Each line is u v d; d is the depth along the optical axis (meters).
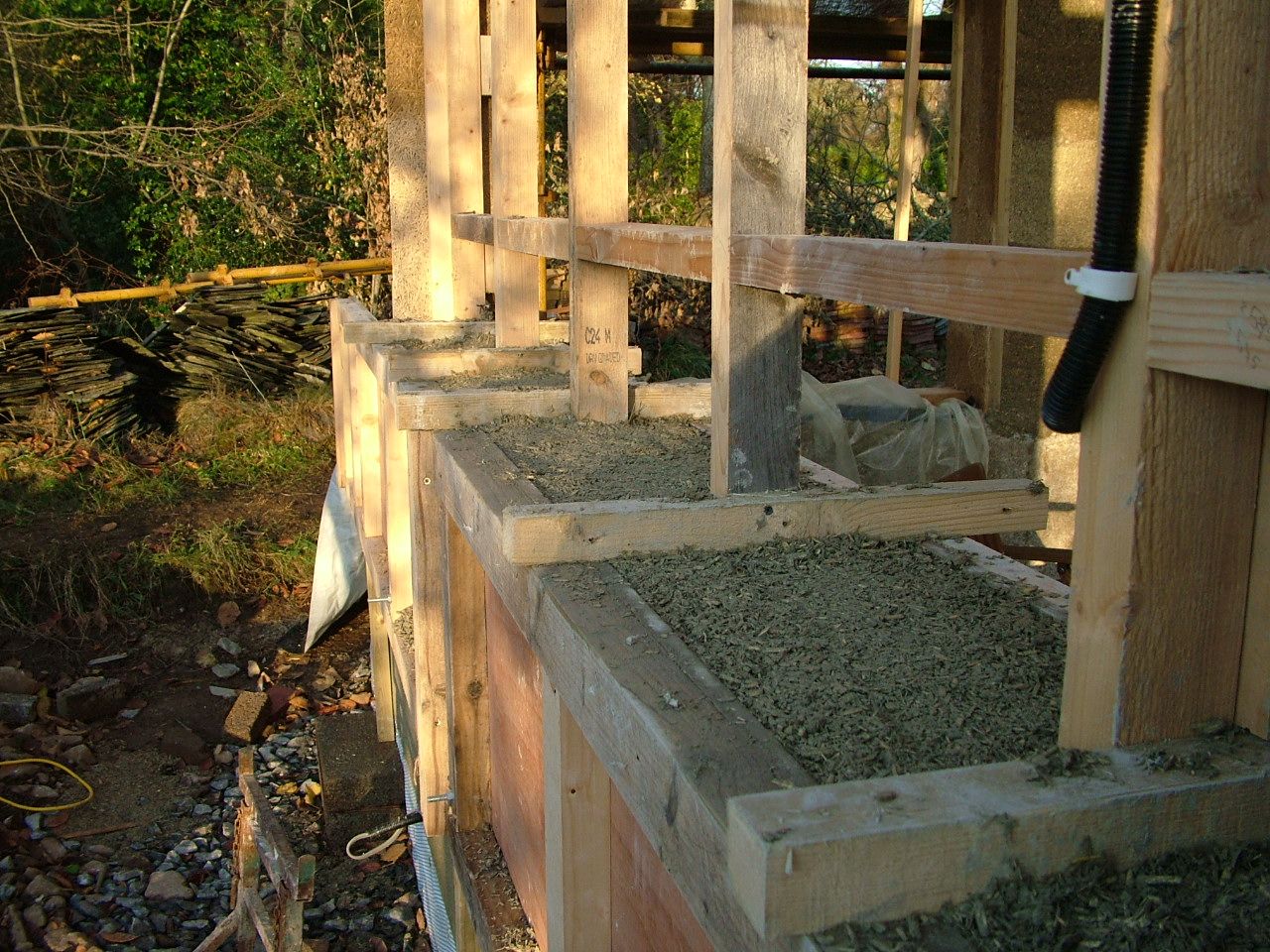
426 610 3.65
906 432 4.96
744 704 1.38
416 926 5.05
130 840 5.79
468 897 3.11
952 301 1.40
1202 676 1.18
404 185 5.52
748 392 2.16
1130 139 1.05
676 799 1.23
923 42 7.12
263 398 10.94
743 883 1.04
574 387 3.14
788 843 0.99
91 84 13.73
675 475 2.48
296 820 5.93
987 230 5.62
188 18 13.86
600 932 2.02
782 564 1.90
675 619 1.67
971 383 5.71
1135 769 1.12
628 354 3.17
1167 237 1.06
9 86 12.95
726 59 2.05
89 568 7.99
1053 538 5.61
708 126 14.10
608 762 1.48
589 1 2.90
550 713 1.96
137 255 13.94
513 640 2.79
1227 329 0.99
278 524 9.02
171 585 8.10
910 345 10.96
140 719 6.89
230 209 13.66
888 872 1.01
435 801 3.71
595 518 1.91
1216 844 1.10
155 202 13.80
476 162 4.88
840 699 1.40
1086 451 1.18
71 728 6.75
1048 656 1.53
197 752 6.55
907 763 1.24
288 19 13.95
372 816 5.66
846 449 4.54
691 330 11.23
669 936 1.69
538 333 4.01
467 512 2.45
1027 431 5.55
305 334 11.51
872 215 12.59
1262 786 1.10
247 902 3.62
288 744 6.70
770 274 1.95
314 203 13.76
